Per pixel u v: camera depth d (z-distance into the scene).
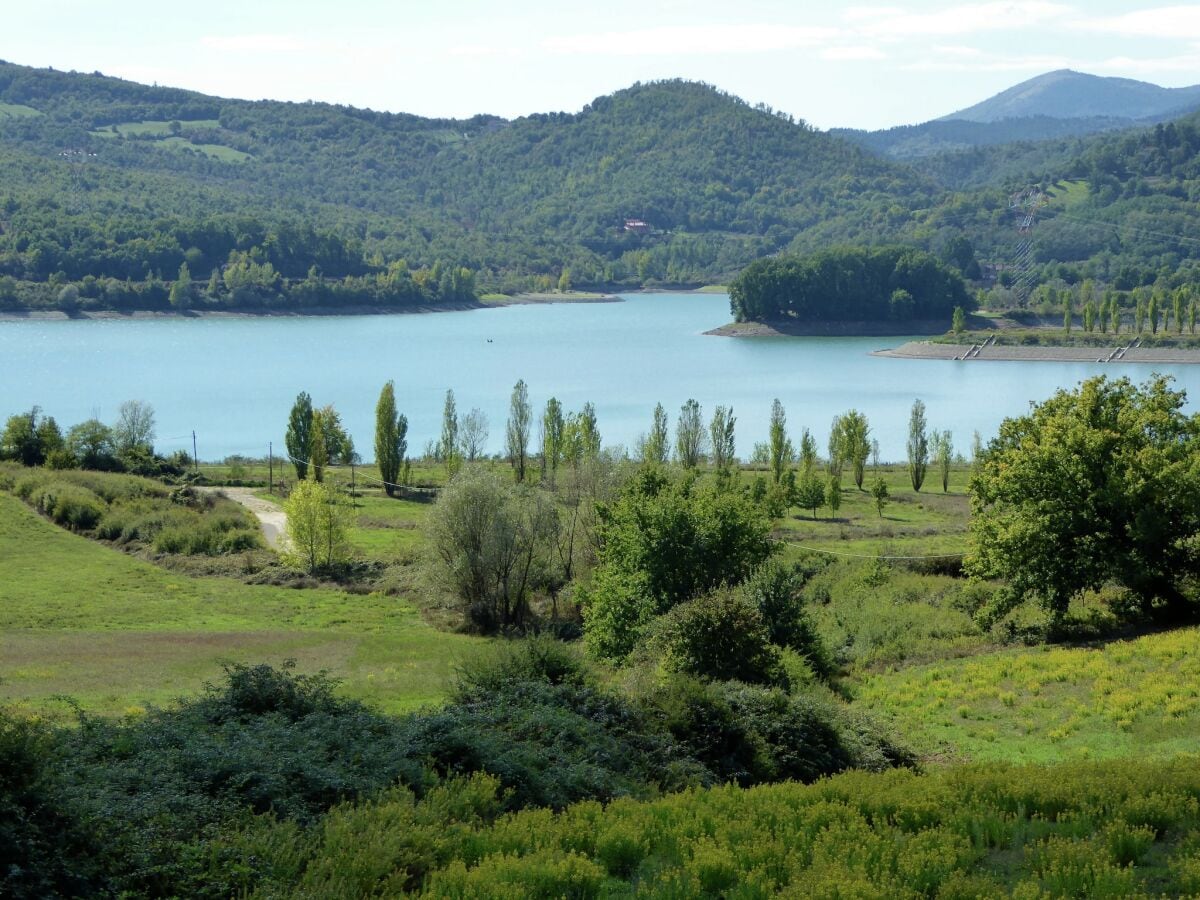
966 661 43.47
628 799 21.23
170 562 75.94
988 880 16.00
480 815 20.25
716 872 17.02
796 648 40.78
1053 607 47.09
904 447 150.62
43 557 75.00
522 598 64.19
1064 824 18.73
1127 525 45.34
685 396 193.75
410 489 110.81
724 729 27.47
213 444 147.38
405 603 67.81
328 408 124.62
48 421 105.25
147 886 15.77
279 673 25.09
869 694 39.50
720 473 92.00
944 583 61.47
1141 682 35.88
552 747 24.03
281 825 17.64
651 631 38.28
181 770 19.27
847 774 23.86
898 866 17.03
